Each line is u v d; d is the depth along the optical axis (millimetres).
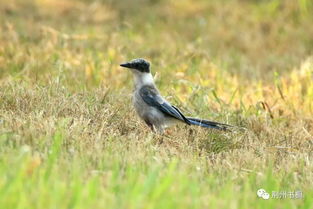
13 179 8781
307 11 27250
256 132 14305
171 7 28391
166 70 17953
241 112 15188
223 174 10852
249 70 20625
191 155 11812
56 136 10797
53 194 8523
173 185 9344
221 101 15820
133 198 8656
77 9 26984
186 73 18125
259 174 10719
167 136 13141
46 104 13289
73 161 10086
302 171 11359
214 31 25156
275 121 15094
